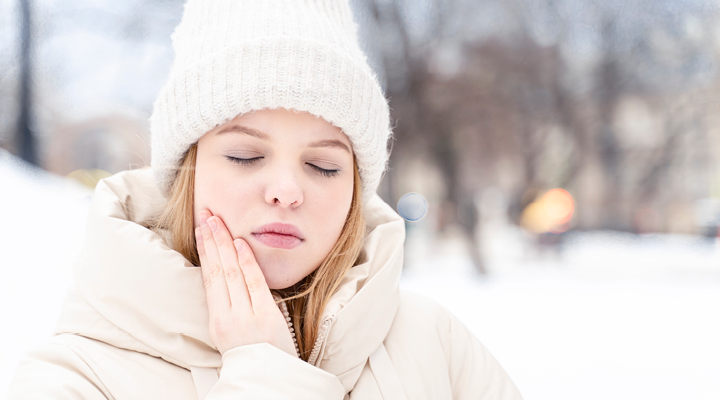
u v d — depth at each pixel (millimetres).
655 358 4359
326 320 1021
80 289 999
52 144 9445
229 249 992
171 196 1149
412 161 11602
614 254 12523
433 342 1198
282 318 976
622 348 4645
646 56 14570
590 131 14695
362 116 1072
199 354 970
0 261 2994
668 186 17969
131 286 959
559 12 13000
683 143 17047
